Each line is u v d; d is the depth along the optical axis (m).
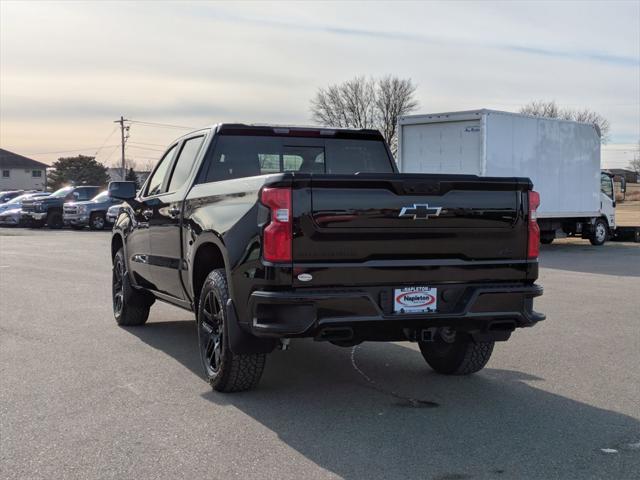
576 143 20.69
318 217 4.60
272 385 5.74
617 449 4.29
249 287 4.80
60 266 15.10
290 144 6.69
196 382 5.81
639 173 99.62
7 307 9.61
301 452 4.22
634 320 8.72
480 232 5.02
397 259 4.83
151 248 7.12
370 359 6.74
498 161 17.70
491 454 4.19
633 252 20.14
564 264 16.42
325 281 4.64
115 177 96.94
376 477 3.85
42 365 6.36
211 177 6.35
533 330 8.08
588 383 5.83
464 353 5.86
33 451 4.23
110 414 4.95
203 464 4.03
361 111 65.88
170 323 8.54
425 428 4.67
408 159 18.69
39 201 33.78
